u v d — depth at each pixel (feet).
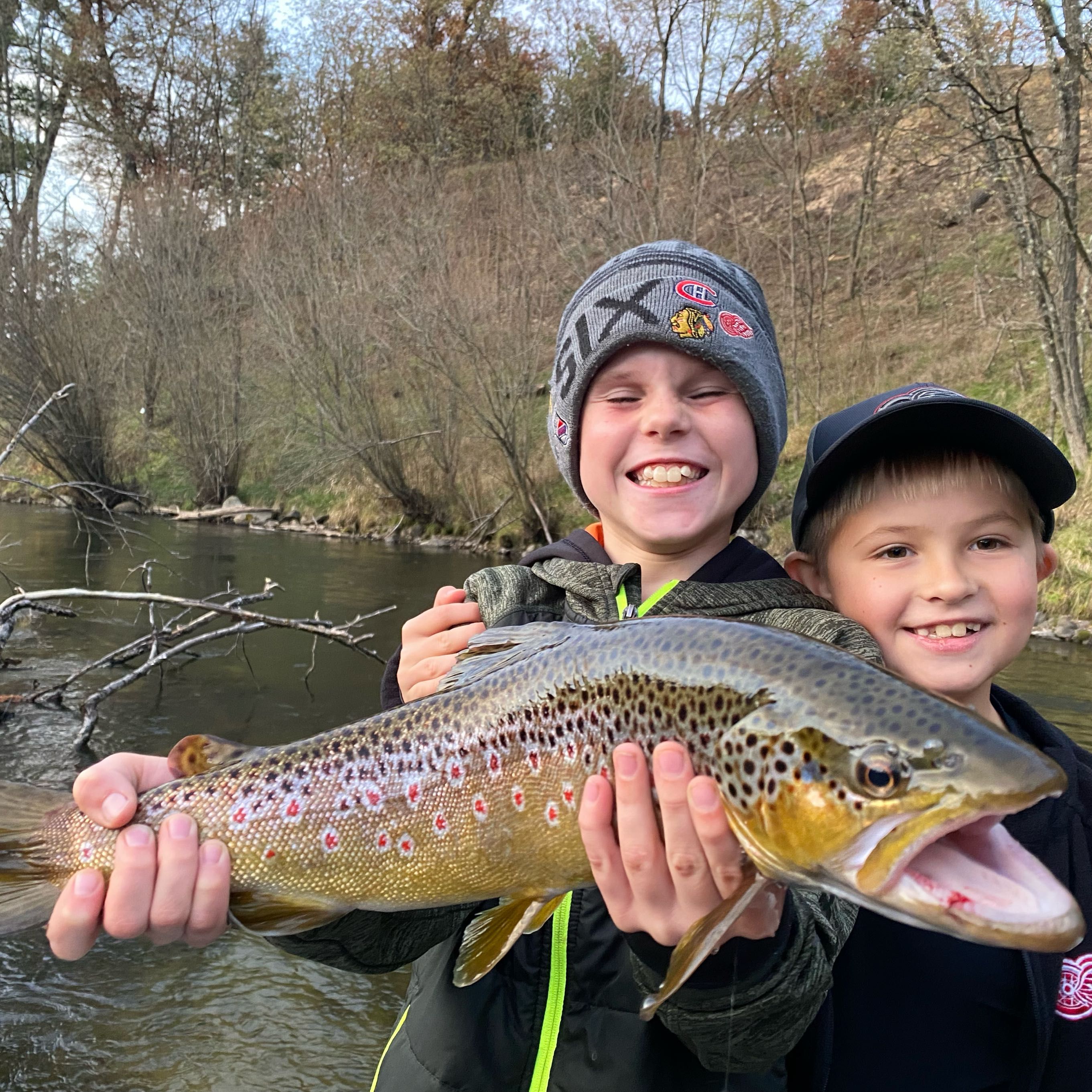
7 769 5.79
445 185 23.16
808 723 1.54
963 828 1.47
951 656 2.17
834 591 2.38
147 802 1.94
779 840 1.55
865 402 2.53
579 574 2.31
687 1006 1.63
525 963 1.98
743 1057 1.70
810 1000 1.67
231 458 21.85
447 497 18.97
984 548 2.19
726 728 1.60
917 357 18.71
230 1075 3.37
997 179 14.29
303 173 26.71
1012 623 2.19
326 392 19.58
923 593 2.18
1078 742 6.27
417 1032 2.02
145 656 8.76
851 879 1.48
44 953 4.09
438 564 15.29
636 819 1.58
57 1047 3.47
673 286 2.33
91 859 1.92
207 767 2.02
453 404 18.49
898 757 1.47
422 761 1.86
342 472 20.38
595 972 1.91
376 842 1.87
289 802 1.91
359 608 11.18
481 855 1.80
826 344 20.44
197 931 1.87
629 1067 1.83
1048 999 1.97
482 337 17.38
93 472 20.24
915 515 2.18
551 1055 1.89
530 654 1.85
